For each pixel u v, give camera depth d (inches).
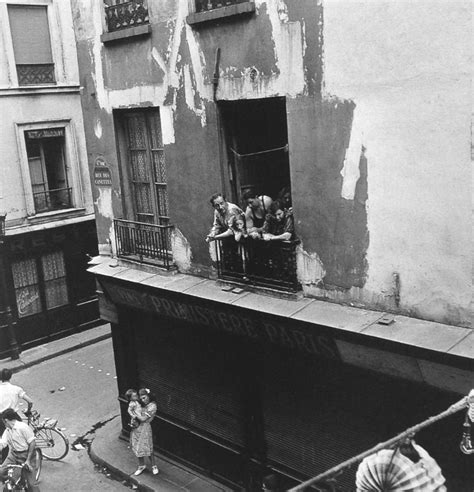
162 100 369.4
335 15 271.7
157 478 402.0
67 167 664.4
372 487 163.6
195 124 352.5
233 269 352.2
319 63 283.0
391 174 268.7
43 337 657.6
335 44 274.7
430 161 254.7
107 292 424.8
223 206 335.9
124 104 396.8
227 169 349.1
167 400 420.5
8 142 612.1
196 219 370.6
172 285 371.6
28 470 372.8
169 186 382.0
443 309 265.3
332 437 327.3
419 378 273.1
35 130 630.5
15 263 630.5
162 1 351.3
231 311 333.4
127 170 419.8
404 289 276.7
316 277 311.9
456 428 271.9
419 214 263.1
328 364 316.8
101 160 428.8
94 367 604.4
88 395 544.7
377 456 166.1
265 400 354.3
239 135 350.0
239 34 313.3
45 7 626.5
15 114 613.3
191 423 406.3
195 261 379.2
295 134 301.6
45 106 634.8
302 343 313.4
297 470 348.5
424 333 262.5
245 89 318.3
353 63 270.4
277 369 342.3
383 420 301.1
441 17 239.1
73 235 668.1
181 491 384.5
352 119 276.5
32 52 621.9
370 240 283.7
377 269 284.4
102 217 444.5
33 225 634.8
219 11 315.0
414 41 248.7
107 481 413.7
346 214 290.4
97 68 409.1
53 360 627.2
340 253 297.9
